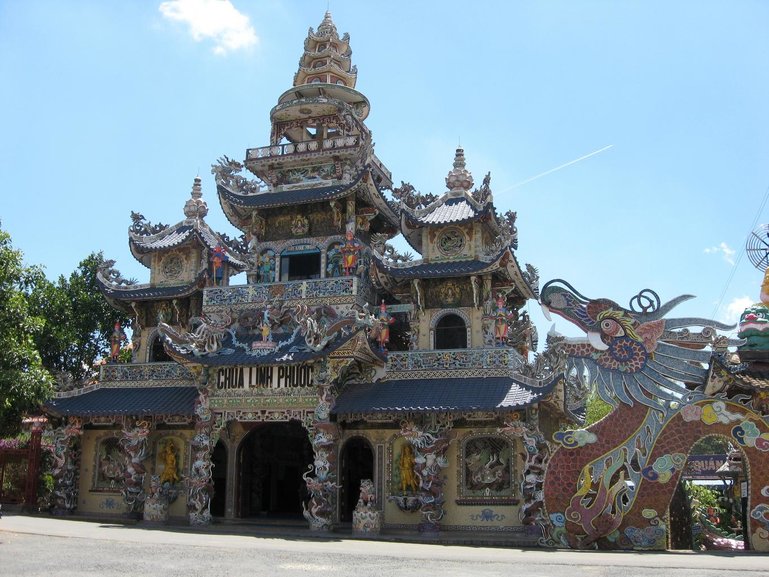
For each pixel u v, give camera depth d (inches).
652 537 1122.0
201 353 1455.5
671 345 1188.5
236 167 1726.1
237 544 1033.5
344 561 869.8
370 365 1482.5
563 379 1299.2
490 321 1482.5
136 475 1509.6
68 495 1583.4
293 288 1563.7
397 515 1416.1
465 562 894.4
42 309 2178.9
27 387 1291.8
